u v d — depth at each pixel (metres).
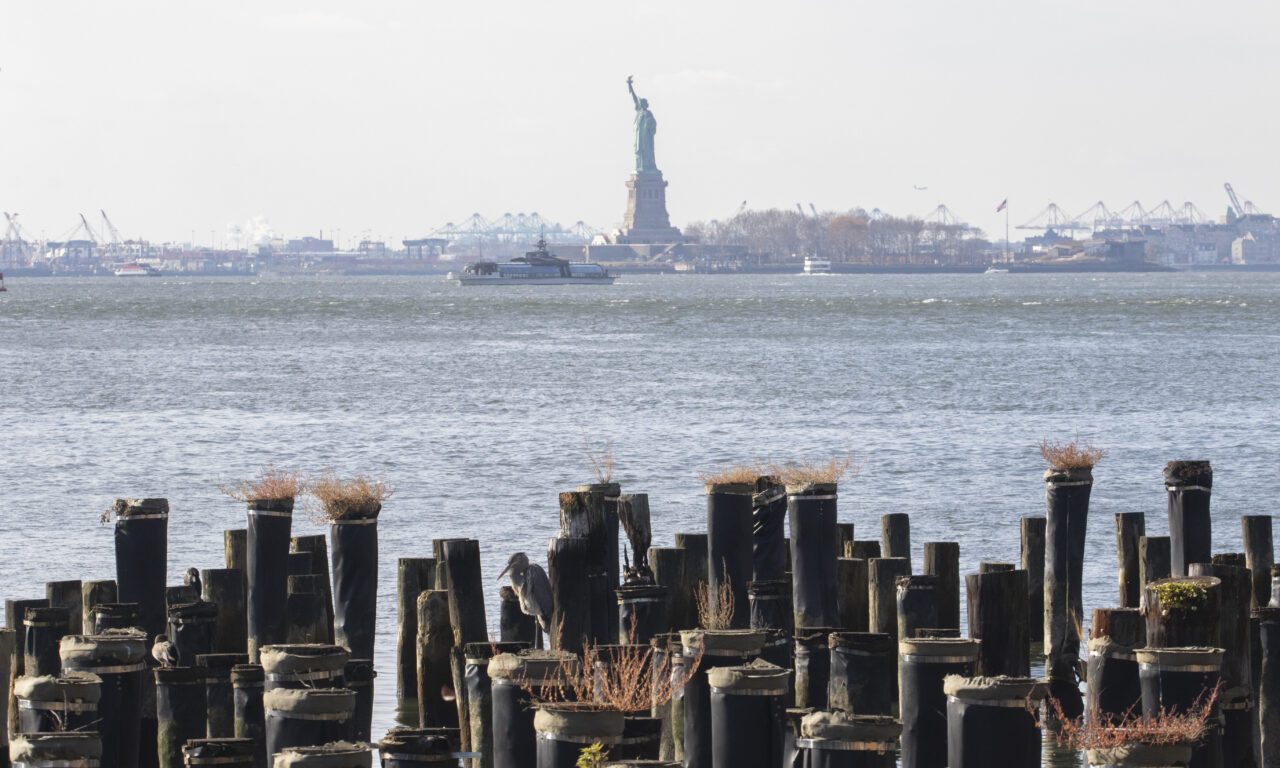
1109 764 48.66
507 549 122.50
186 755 55.94
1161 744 48.53
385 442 196.00
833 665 62.16
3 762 66.12
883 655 61.69
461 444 193.75
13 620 73.31
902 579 74.19
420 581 81.19
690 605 79.06
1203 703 54.94
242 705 65.00
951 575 82.94
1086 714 64.94
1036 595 91.00
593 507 72.31
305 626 78.38
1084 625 89.31
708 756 59.69
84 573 116.19
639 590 71.81
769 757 53.25
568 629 70.75
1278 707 67.06
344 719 54.16
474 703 64.31
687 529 132.12
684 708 60.59
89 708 57.28
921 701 59.31
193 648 73.94
